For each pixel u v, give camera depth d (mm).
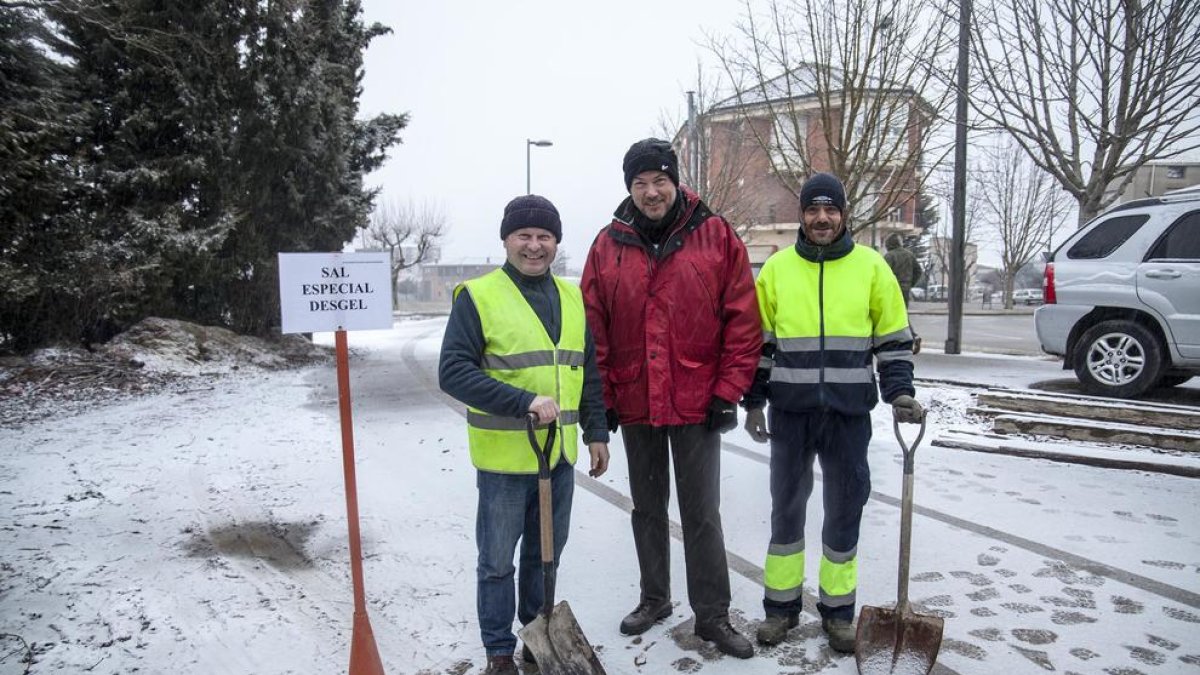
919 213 36250
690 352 2818
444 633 3039
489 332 2580
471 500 4801
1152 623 3014
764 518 4316
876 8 7258
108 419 7586
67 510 4656
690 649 2879
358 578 2562
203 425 7258
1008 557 3686
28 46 10695
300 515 4547
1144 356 6684
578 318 2773
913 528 4094
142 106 12242
